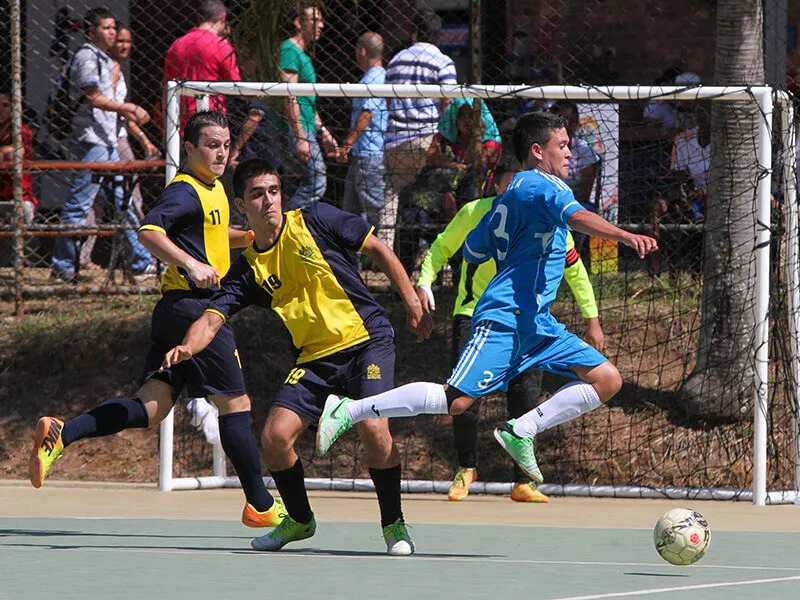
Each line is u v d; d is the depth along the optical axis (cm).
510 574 1617
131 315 3859
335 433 1778
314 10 3550
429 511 2631
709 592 1450
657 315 3547
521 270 1859
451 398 1809
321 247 1862
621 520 2477
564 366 1892
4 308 3922
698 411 3247
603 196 3478
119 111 3888
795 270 2930
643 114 3547
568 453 3247
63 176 4106
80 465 3369
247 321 3812
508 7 4309
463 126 3494
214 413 3103
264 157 3572
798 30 4225
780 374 3178
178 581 1524
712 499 2911
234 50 3516
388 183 3534
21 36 4250
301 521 1919
